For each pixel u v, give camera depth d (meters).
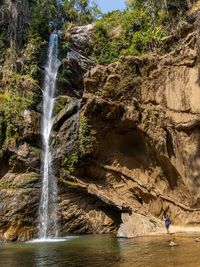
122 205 27.05
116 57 35.62
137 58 29.14
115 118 28.64
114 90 28.81
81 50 37.44
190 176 25.81
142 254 17.14
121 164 28.89
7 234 25.23
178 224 25.77
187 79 27.41
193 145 26.14
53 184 28.33
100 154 29.30
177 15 31.91
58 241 24.16
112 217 28.05
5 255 18.86
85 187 28.02
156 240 21.36
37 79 33.69
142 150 28.72
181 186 26.28
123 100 28.61
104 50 36.47
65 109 30.36
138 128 27.92
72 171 28.45
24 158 27.81
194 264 14.30
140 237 23.31
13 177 27.48
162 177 27.30
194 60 27.48
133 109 28.03
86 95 29.42
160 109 27.64
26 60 34.44
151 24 34.31
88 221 27.83
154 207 27.22
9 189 26.73
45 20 37.62
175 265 14.42
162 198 26.84
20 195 26.48
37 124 29.70
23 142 28.64
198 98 26.73
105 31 37.50
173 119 27.22
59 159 28.67
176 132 26.86
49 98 32.91
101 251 18.84
